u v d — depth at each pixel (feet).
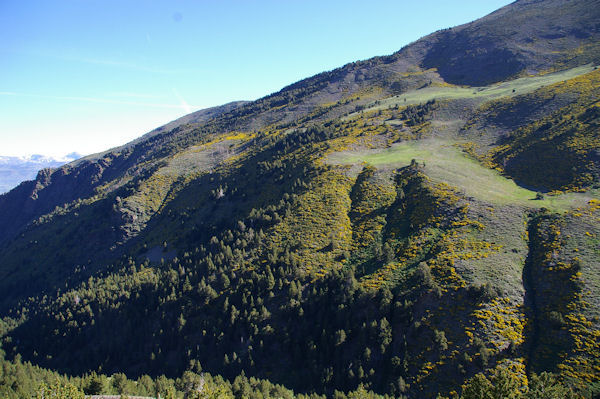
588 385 110.63
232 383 163.22
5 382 197.36
